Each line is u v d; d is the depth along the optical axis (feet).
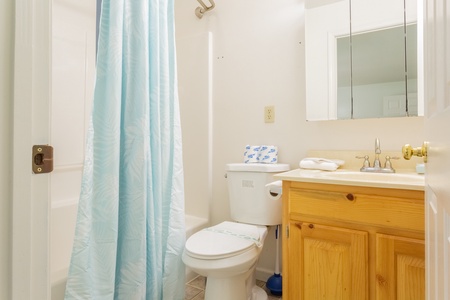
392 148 4.89
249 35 6.30
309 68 5.50
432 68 2.13
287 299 3.94
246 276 4.63
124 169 4.02
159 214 4.44
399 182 3.33
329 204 3.67
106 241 3.68
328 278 3.66
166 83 4.55
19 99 1.48
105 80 3.72
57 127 4.98
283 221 4.03
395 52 4.81
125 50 3.97
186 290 5.82
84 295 3.43
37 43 1.56
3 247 1.44
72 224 5.17
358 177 4.01
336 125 5.36
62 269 4.47
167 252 4.55
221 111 6.62
